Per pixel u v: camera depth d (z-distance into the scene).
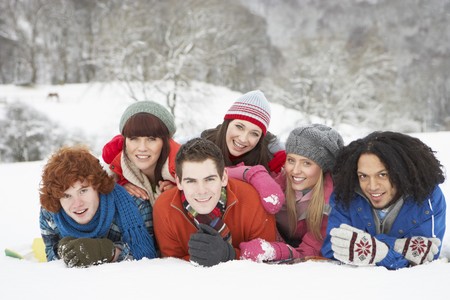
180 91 21.69
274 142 3.40
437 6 36.28
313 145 2.61
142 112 2.80
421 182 2.14
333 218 2.43
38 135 23.89
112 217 2.45
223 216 2.47
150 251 2.55
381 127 24.33
